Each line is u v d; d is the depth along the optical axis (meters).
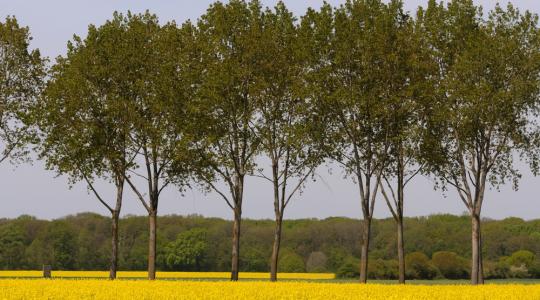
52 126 66.31
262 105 66.12
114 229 69.44
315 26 66.12
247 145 67.81
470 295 42.78
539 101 62.84
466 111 62.09
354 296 41.19
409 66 63.47
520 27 63.25
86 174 65.88
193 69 66.56
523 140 63.88
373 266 99.31
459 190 66.25
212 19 67.69
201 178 67.38
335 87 64.31
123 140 67.50
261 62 65.75
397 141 63.66
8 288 45.72
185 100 66.50
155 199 68.38
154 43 68.62
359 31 64.44
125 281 55.66
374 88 63.50
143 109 68.19
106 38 68.19
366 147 65.75
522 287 51.03
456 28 65.50
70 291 43.38
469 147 65.75
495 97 61.34
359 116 64.69
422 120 65.75
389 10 65.62
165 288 46.75
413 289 47.84
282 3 68.06
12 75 69.50
